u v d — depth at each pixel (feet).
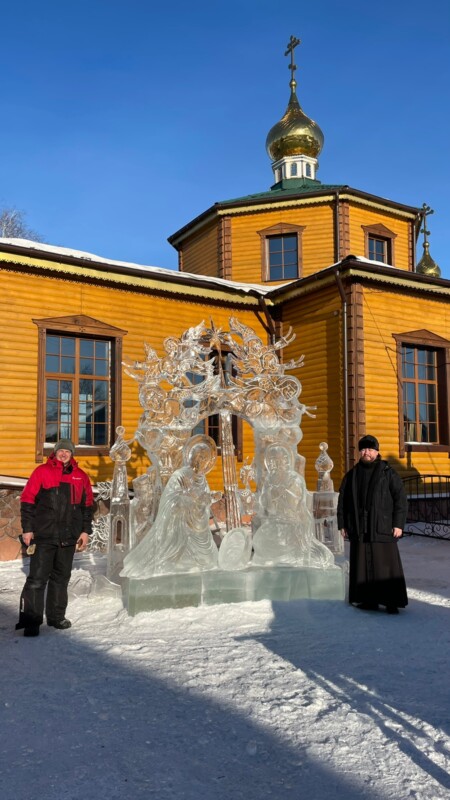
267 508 22.67
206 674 13.76
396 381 43.98
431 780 9.31
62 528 17.57
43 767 9.71
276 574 20.93
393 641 16.51
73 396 41.81
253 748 10.24
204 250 63.82
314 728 11.09
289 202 58.80
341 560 26.68
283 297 48.24
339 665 14.49
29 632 16.76
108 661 14.66
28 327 39.60
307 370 46.34
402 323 44.78
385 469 20.45
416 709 11.93
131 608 18.80
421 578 25.36
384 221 61.16
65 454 18.30
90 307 42.24
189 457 21.11
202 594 19.95
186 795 8.91
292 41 70.95
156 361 23.56
